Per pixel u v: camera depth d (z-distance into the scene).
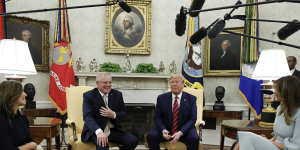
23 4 4.59
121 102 3.15
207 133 4.81
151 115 4.56
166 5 5.10
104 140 2.60
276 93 2.19
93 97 2.95
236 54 4.76
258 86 4.34
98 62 4.98
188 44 4.48
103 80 2.86
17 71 2.61
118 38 4.96
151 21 5.07
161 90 4.79
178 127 3.07
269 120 2.76
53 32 4.80
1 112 1.86
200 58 4.46
